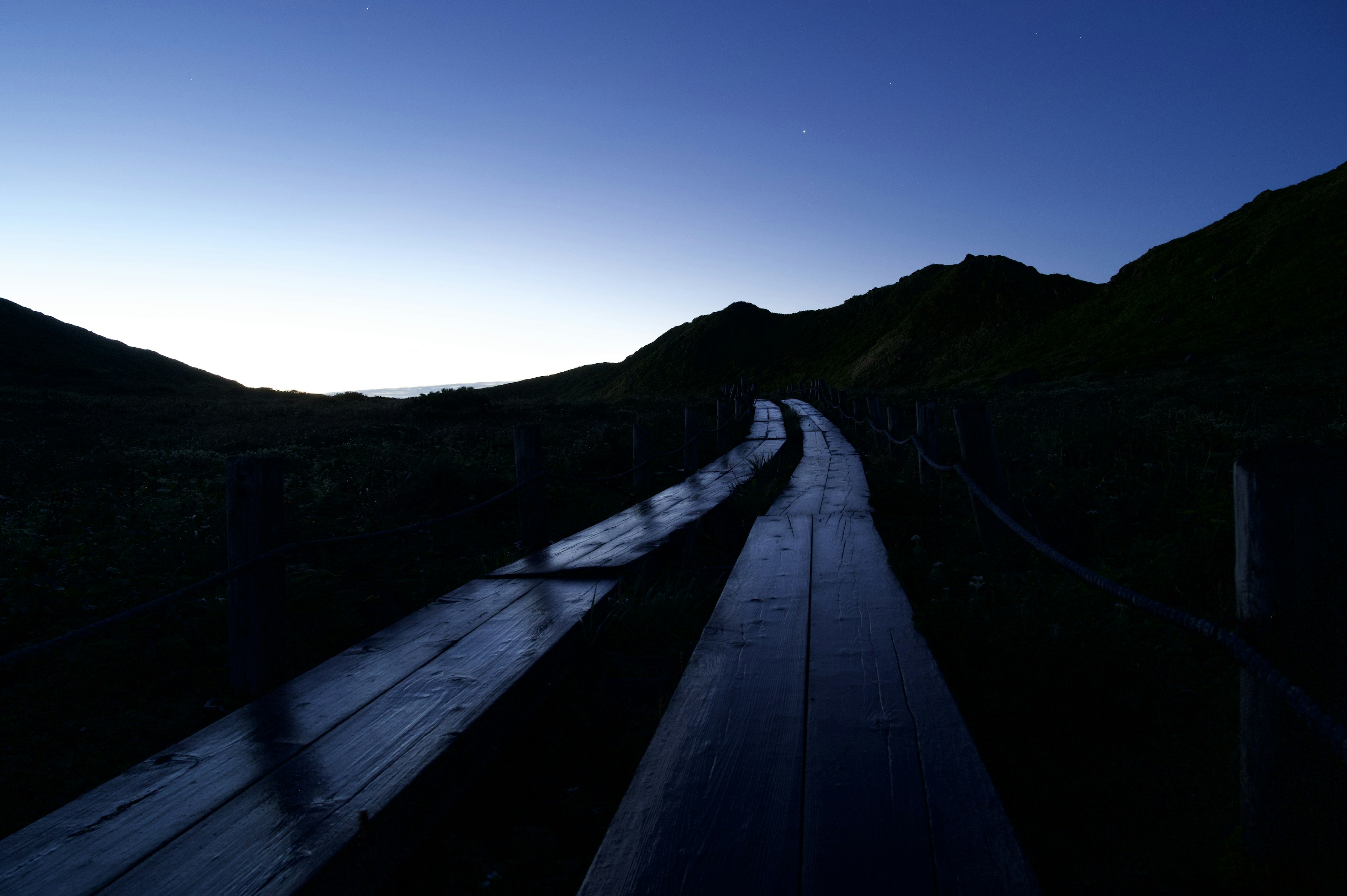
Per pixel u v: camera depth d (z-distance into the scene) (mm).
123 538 6543
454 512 8305
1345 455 1921
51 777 3094
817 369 119375
